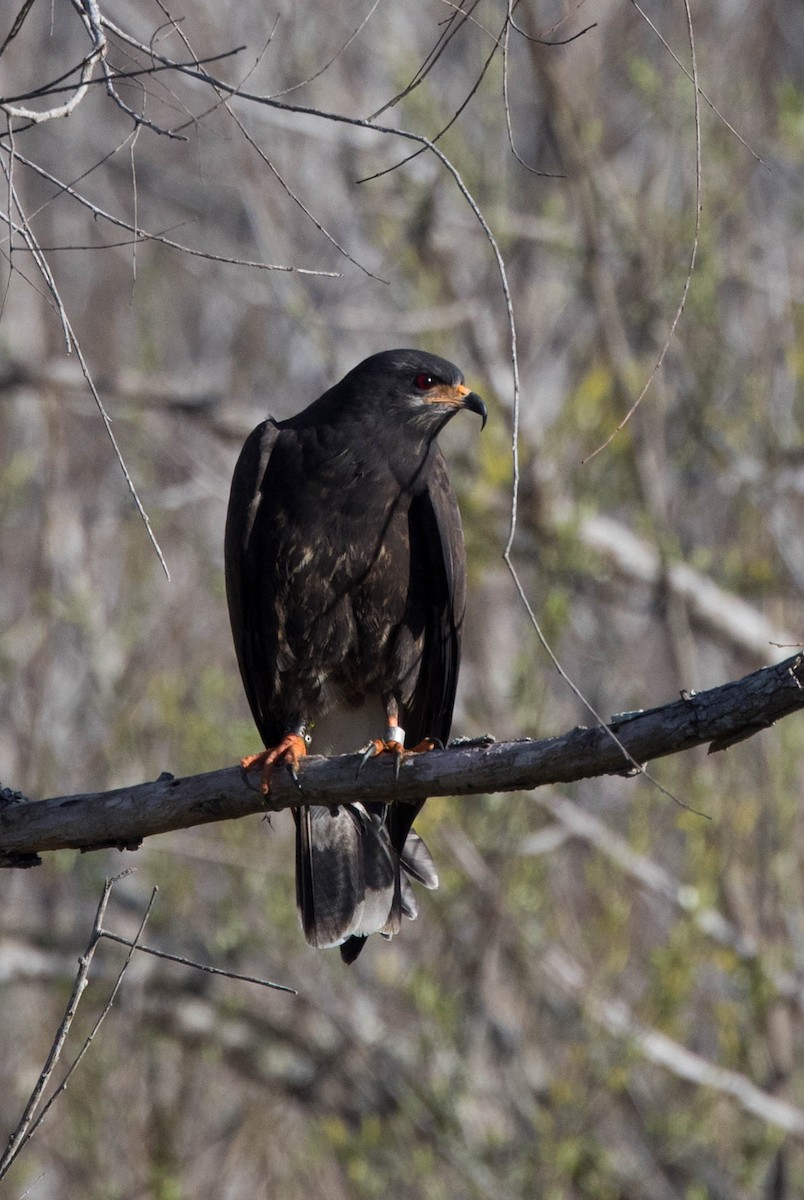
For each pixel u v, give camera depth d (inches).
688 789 511.2
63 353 649.0
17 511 616.7
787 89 559.5
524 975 518.6
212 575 605.0
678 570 578.2
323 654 337.4
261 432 342.3
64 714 578.2
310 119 571.8
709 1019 566.6
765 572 557.9
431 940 512.4
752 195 597.0
